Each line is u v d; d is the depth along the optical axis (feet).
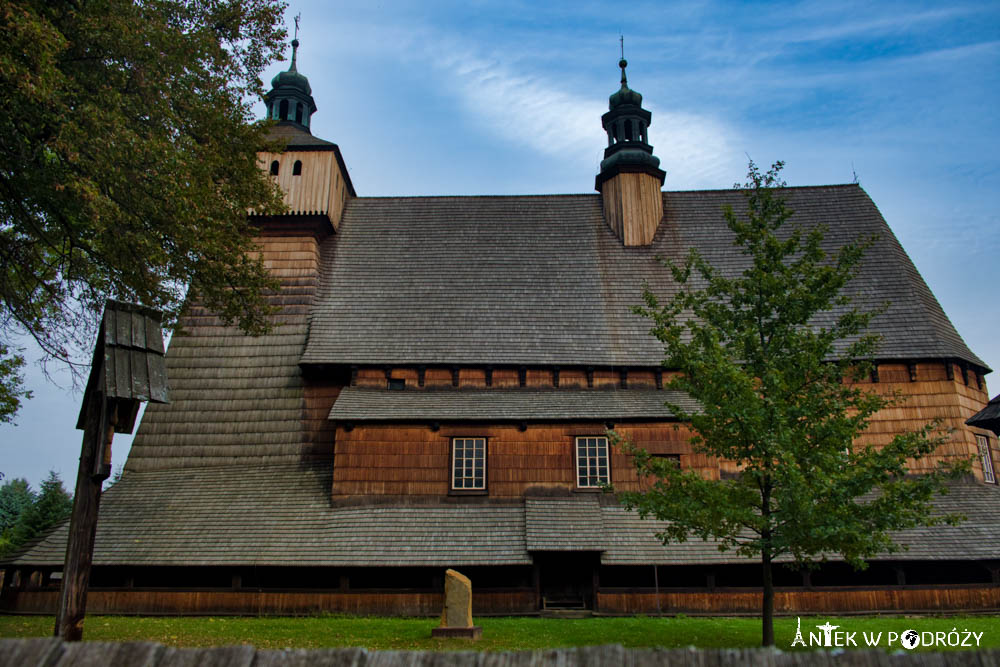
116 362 39.27
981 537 71.05
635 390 84.64
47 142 48.21
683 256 98.27
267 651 18.12
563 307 91.91
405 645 50.72
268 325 68.49
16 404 76.84
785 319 51.16
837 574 72.59
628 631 57.77
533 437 78.69
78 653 17.65
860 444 80.48
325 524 73.61
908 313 88.02
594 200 107.55
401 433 78.59
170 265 59.67
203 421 84.07
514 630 58.13
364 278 95.20
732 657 18.51
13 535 128.98
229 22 63.46
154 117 56.75
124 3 54.08
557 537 71.00
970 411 83.56
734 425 46.85
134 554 70.13
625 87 110.83
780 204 54.19
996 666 18.11
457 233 102.22
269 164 97.66
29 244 57.06
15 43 43.24
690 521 49.32
